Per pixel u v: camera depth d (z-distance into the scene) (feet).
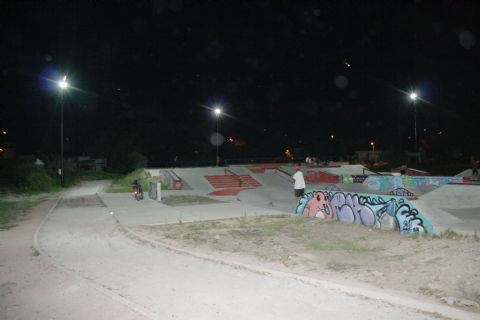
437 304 16.74
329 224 39.91
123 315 17.08
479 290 18.52
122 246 31.42
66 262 26.40
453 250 24.80
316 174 107.76
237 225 40.27
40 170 92.89
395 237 31.99
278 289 20.08
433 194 51.60
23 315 17.56
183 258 27.09
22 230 40.14
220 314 17.06
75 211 53.47
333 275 22.07
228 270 23.88
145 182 86.99
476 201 46.80
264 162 194.80
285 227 38.70
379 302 17.95
